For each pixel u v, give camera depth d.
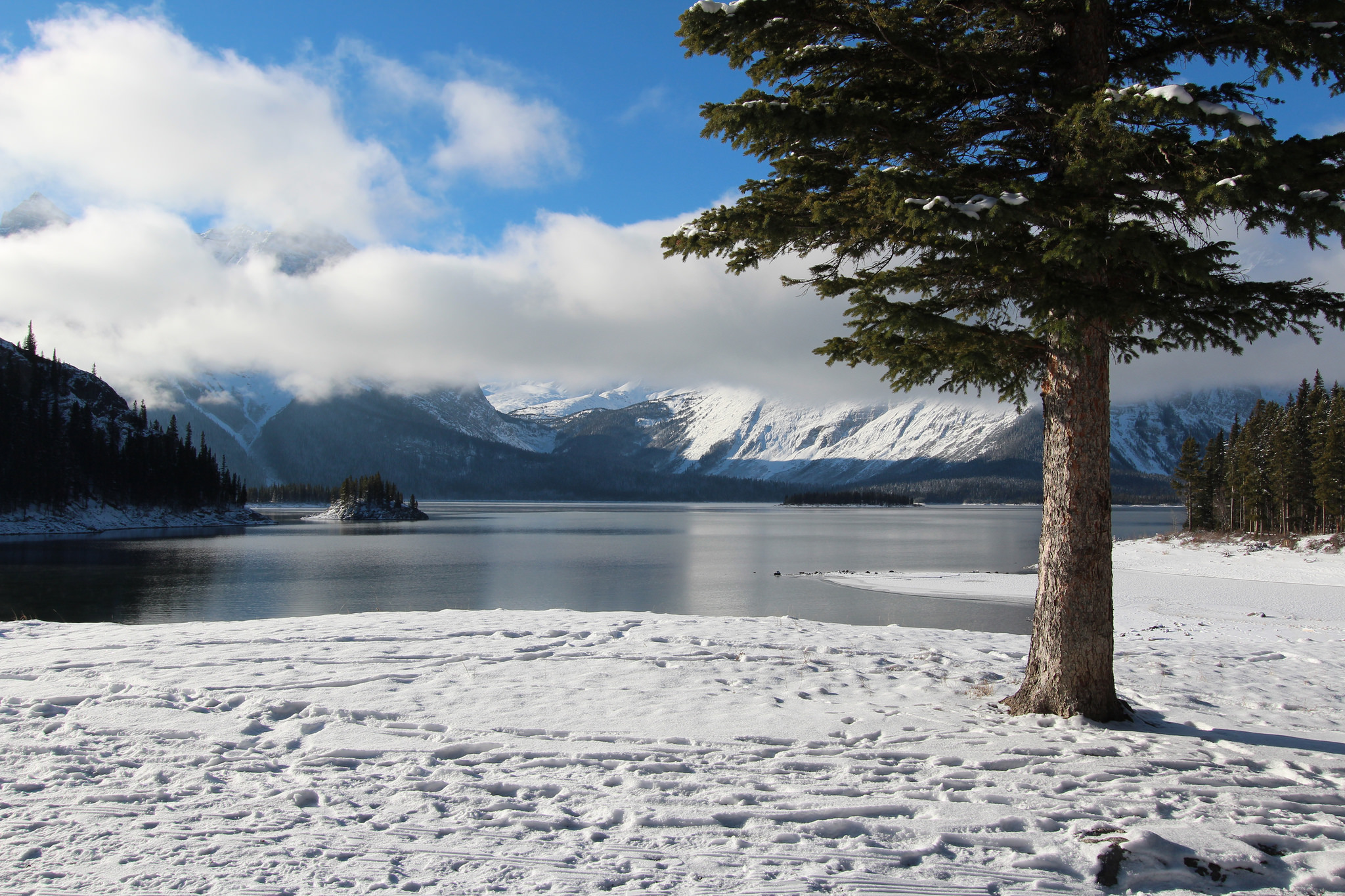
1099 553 6.91
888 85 7.12
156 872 3.77
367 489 150.25
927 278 6.81
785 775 5.30
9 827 4.27
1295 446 62.53
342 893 3.62
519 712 6.79
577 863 3.96
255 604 31.41
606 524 136.50
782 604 30.75
